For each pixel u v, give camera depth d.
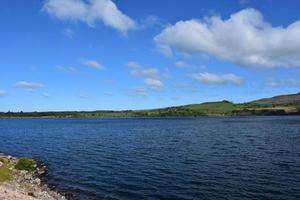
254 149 74.12
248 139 98.06
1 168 50.03
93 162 60.78
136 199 36.19
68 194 38.59
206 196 36.62
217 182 42.78
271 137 102.31
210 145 84.25
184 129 151.62
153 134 127.50
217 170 50.53
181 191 38.84
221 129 145.00
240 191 38.31
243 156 63.97
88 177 47.53
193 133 127.56
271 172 48.16
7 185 38.91
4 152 81.38
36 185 42.91
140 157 65.31
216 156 64.69
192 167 53.41
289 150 70.75
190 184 42.00
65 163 60.53
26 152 79.69
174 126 178.88
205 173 48.44
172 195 37.28
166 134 126.06
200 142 92.62
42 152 78.69
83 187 41.75
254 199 35.25
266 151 70.19
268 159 59.62
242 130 135.88
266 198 35.50
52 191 39.78
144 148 80.44
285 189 38.78
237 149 74.88
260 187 39.88
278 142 87.44
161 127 173.88
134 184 42.62
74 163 60.28
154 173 49.19
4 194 30.11
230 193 37.56
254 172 48.41
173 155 67.06
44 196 35.66
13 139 118.88
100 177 47.28
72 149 82.62
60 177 47.91
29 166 52.94
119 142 97.69
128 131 148.25
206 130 141.75
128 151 75.19
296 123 176.75
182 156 65.50
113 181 44.56
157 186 41.34
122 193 38.59
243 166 53.38
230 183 42.09
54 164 59.69
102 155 69.69
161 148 79.69
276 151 69.75
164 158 63.38
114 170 52.31
